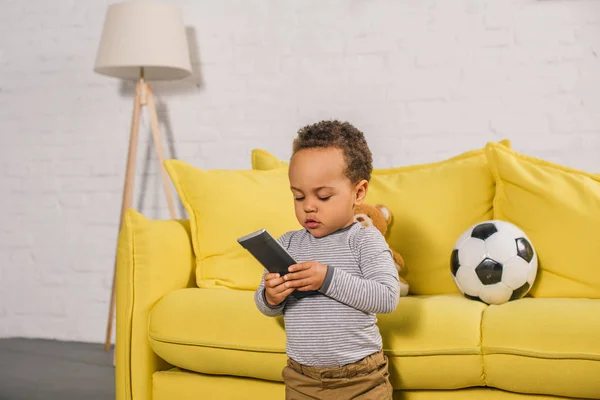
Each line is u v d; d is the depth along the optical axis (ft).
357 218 6.90
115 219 11.73
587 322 5.54
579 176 7.05
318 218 5.32
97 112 11.80
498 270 6.35
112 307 11.35
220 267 7.24
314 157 5.25
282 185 7.64
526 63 9.83
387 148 10.45
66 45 11.91
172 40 10.25
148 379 6.70
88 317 11.86
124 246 6.82
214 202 7.41
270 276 5.10
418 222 7.32
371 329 5.33
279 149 10.97
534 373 5.52
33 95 12.03
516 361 5.56
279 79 10.93
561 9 9.67
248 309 6.33
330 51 10.67
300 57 10.82
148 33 10.11
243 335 6.18
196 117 11.36
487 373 5.69
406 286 6.98
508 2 9.88
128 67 10.94
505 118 9.93
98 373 9.81
